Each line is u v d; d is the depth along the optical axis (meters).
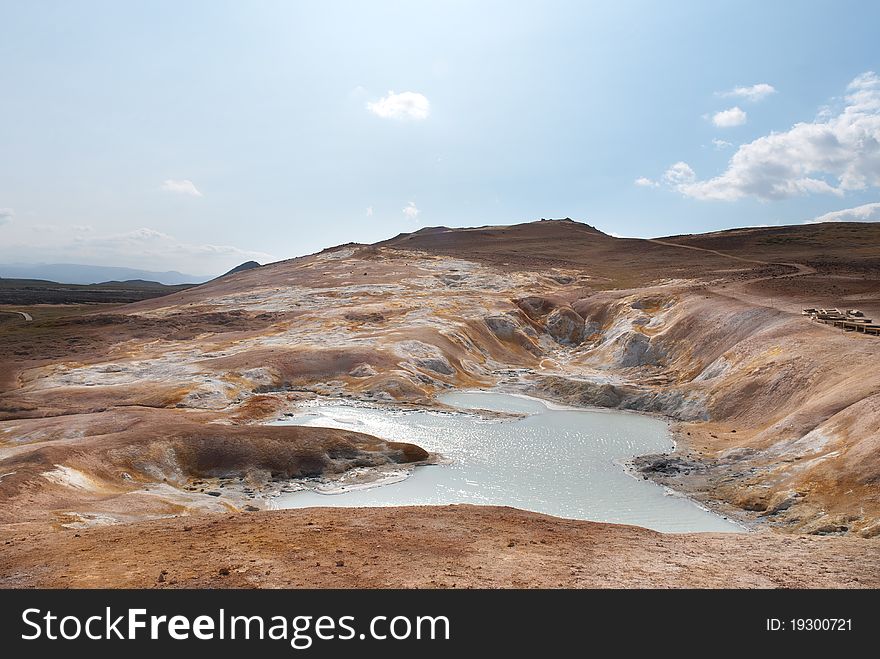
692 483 45.75
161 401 65.94
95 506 35.09
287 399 70.44
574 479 48.00
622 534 26.31
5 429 53.00
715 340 78.69
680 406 68.12
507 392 81.25
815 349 58.69
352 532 24.55
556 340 111.81
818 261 128.38
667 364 83.25
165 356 88.38
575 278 148.62
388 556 21.78
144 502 37.34
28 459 39.62
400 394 73.56
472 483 47.00
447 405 71.94
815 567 21.97
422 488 45.88
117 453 44.41
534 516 29.02
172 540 23.39
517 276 148.12
